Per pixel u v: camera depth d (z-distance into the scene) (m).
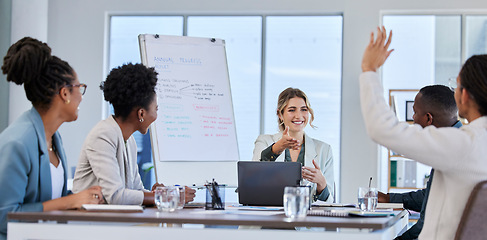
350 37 6.88
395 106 6.63
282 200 2.73
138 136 7.13
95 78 7.13
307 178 3.25
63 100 2.32
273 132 7.08
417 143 1.86
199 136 4.43
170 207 2.25
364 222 1.91
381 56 1.98
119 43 7.27
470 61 1.99
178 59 4.52
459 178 1.88
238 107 7.14
